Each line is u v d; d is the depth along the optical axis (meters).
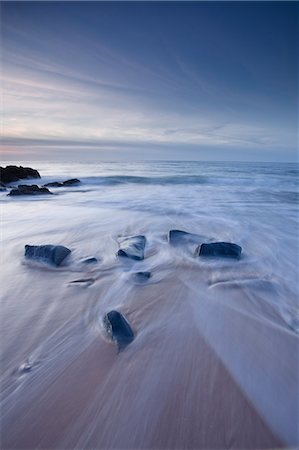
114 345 2.58
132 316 3.08
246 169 36.56
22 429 1.84
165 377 2.24
